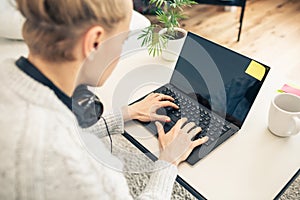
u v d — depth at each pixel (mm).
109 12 595
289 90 1116
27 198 544
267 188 833
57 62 605
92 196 590
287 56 2289
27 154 531
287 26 2592
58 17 562
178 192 1414
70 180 559
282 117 915
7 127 538
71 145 573
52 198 557
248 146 932
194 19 2668
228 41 2436
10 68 589
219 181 847
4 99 561
